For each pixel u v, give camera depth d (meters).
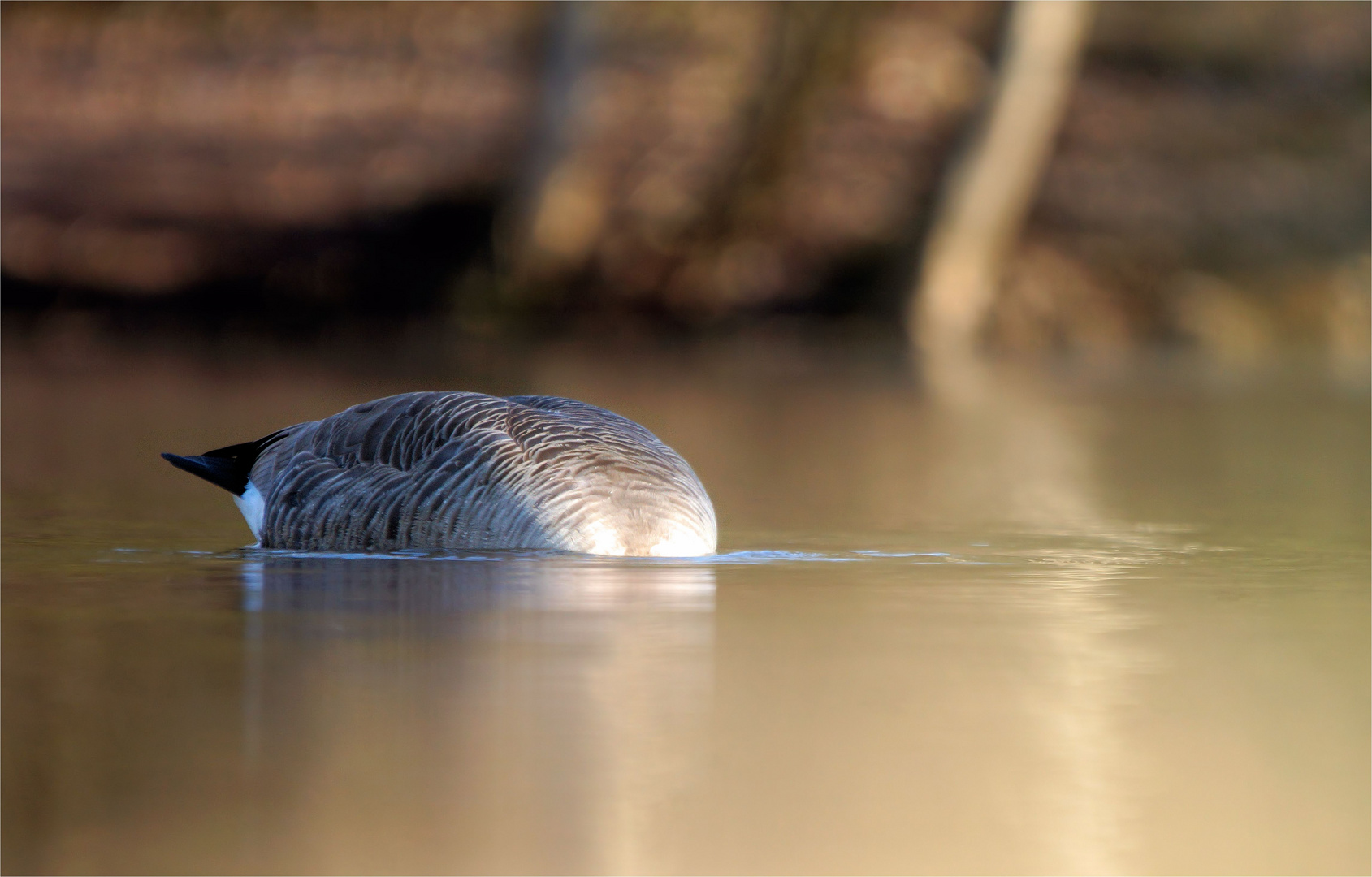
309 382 36.41
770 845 8.39
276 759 9.47
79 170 54.00
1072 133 56.59
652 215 53.28
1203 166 55.84
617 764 9.51
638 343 48.25
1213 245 53.19
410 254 52.00
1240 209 54.28
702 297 51.66
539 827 8.59
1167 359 47.31
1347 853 8.50
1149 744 10.12
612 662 11.64
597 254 52.31
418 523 15.67
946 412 33.47
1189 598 14.50
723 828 8.62
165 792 9.01
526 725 10.12
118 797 8.91
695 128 55.56
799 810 8.83
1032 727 10.32
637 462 15.94
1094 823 8.80
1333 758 9.88
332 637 12.23
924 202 51.94
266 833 8.46
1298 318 51.47
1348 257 53.25
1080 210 54.03
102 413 30.42
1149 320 51.28
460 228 53.03
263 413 30.55
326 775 9.25
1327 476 24.62
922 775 9.55
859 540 18.02
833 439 28.77
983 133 48.84
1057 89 48.97
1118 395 37.41
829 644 12.38
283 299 50.00
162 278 49.75
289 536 16.39
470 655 11.72
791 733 10.05
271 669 11.29
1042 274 51.84
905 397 36.22
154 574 14.87
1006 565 16.31
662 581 14.55
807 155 54.72
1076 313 51.09
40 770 9.29
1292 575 15.82
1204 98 58.75
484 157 54.66
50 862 8.13
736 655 11.91
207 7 61.16
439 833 8.50
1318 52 60.00
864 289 51.81
